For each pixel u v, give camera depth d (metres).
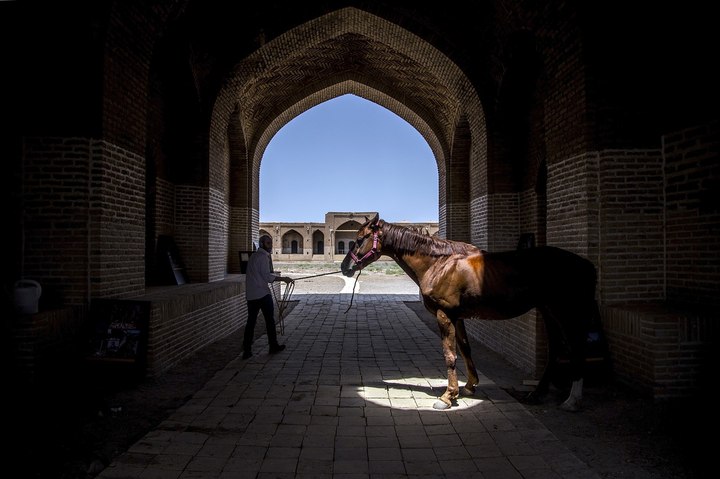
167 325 5.18
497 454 3.11
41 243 4.66
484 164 8.81
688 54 4.51
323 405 4.07
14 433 3.44
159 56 7.14
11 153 4.64
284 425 3.61
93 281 4.74
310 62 10.54
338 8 7.95
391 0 7.82
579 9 4.73
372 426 3.60
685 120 4.54
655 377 4.05
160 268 7.62
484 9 7.01
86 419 3.73
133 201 5.40
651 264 4.83
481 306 4.02
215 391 4.45
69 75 4.68
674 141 4.67
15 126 4.64
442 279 4.05
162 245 7.65
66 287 4.68
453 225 11.80
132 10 4.93
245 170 11.75
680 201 4.61
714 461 2.99
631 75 4.79
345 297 13.34
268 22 7.93
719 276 4.21
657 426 3.56
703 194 4.36
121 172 5.12
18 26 4.60
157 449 3.15
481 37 7.72
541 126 7.59
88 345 4.65
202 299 6.40
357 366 5.48
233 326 8.02
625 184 4.79
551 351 4.14
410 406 4.05
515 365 5.58
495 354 6.23
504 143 8.62
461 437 3.39
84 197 4.68
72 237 4.67
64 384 4.42
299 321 9.03
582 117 4.88
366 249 4.32
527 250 4.08
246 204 11.81
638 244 4.81
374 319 9.27
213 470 2.88
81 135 4.68
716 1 4.19
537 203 7.80
